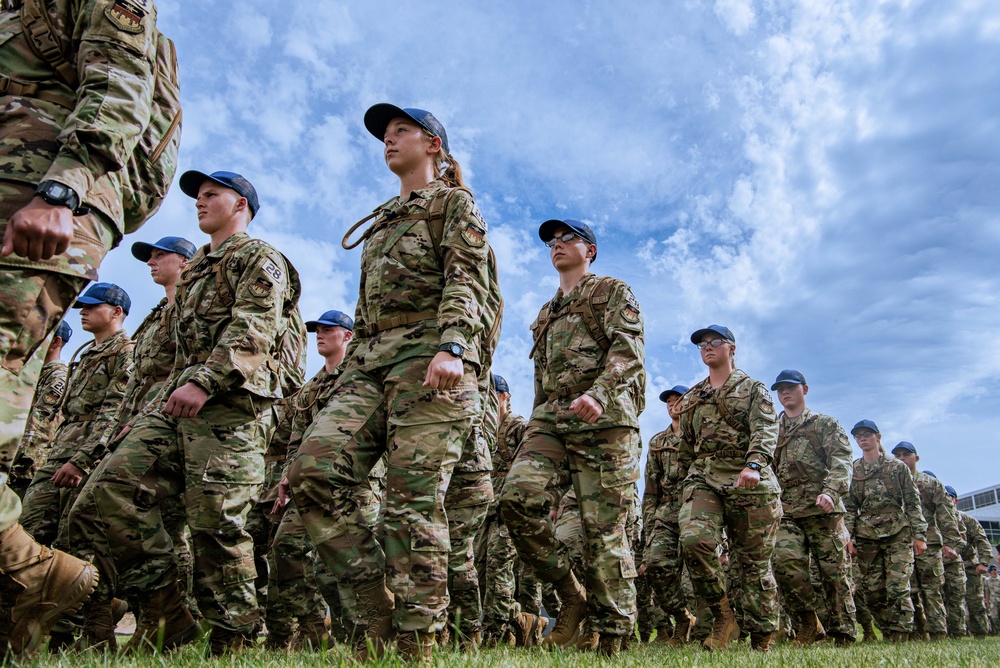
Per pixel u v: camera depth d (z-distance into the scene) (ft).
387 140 13.53
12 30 9.04
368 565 10.87
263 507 23.97
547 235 19.07
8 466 8.33
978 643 26.96
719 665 12.42
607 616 15.55
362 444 11.34
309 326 27.40
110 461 13.61
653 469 30.22
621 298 16.83
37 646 9.28
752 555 21.61
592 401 15.56
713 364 23.35
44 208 7.77
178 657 10.24
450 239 11.68
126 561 13.41
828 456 27.91
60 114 8.94
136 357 19.03
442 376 10.49
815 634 26.78
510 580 23.04
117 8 8.87
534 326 18.84
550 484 16.44
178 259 21.76
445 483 11.08
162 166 10.19
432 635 10.28
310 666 9.52
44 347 8.73
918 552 36.88
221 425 13.96
